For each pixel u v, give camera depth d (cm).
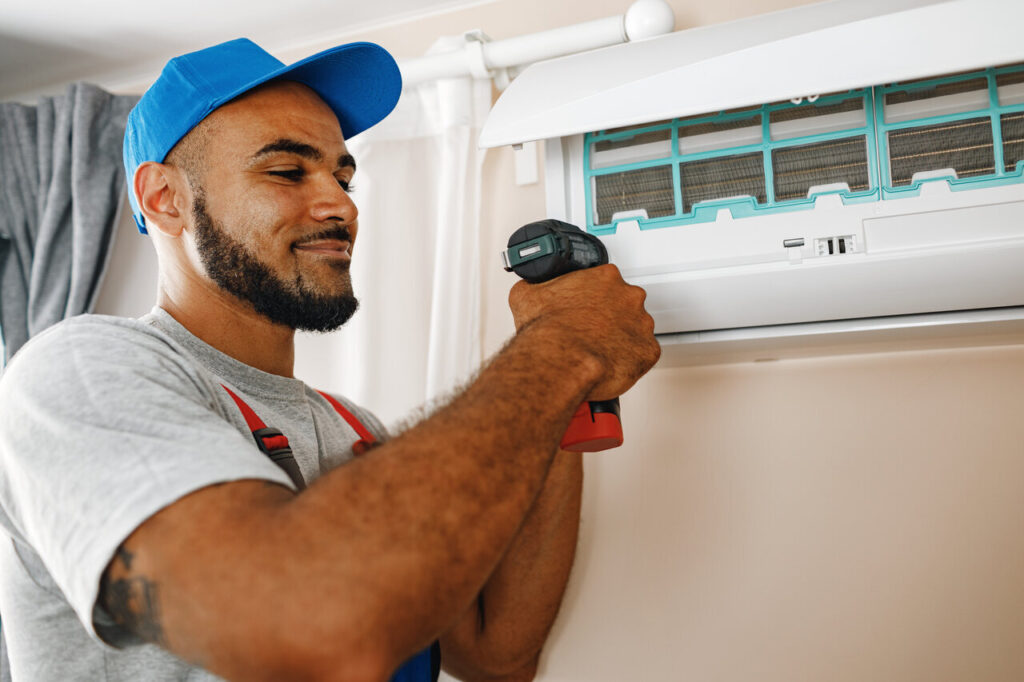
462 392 73
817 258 104
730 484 132
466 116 150
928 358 127
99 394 69
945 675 119
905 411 127
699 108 99
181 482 61
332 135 105
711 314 111
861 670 122
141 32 174
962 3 93
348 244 103
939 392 126
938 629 121
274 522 59
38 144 186
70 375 72
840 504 127
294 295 97
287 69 100
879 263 102
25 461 69
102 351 76
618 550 136
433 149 156
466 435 66
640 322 92
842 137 104
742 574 129
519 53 143
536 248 96
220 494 61
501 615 124
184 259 100
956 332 112
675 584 132
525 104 110
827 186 104
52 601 83
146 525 60
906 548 123
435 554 60
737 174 108
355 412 126
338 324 102
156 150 100
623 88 104
